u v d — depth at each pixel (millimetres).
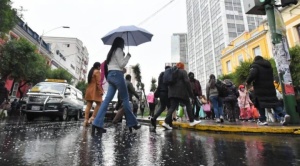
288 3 5484
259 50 25875
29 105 9719
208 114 11227
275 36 5621
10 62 17344
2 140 3428
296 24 20062
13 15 13484
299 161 2229
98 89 6566
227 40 42344
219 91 7191
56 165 2035
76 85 46906
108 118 12336
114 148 2916
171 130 5574
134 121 4707
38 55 20062
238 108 10023
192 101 9125
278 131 4465
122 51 4457
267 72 5520
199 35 56000
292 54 15438
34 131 4746
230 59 31500
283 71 5453
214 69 46875
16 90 25516
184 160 2271
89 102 6477
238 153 2617
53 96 10078
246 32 28234
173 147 3014
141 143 3354
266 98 5414
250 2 6055
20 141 3348
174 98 5668
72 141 3445
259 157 2406
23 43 17859
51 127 5824
